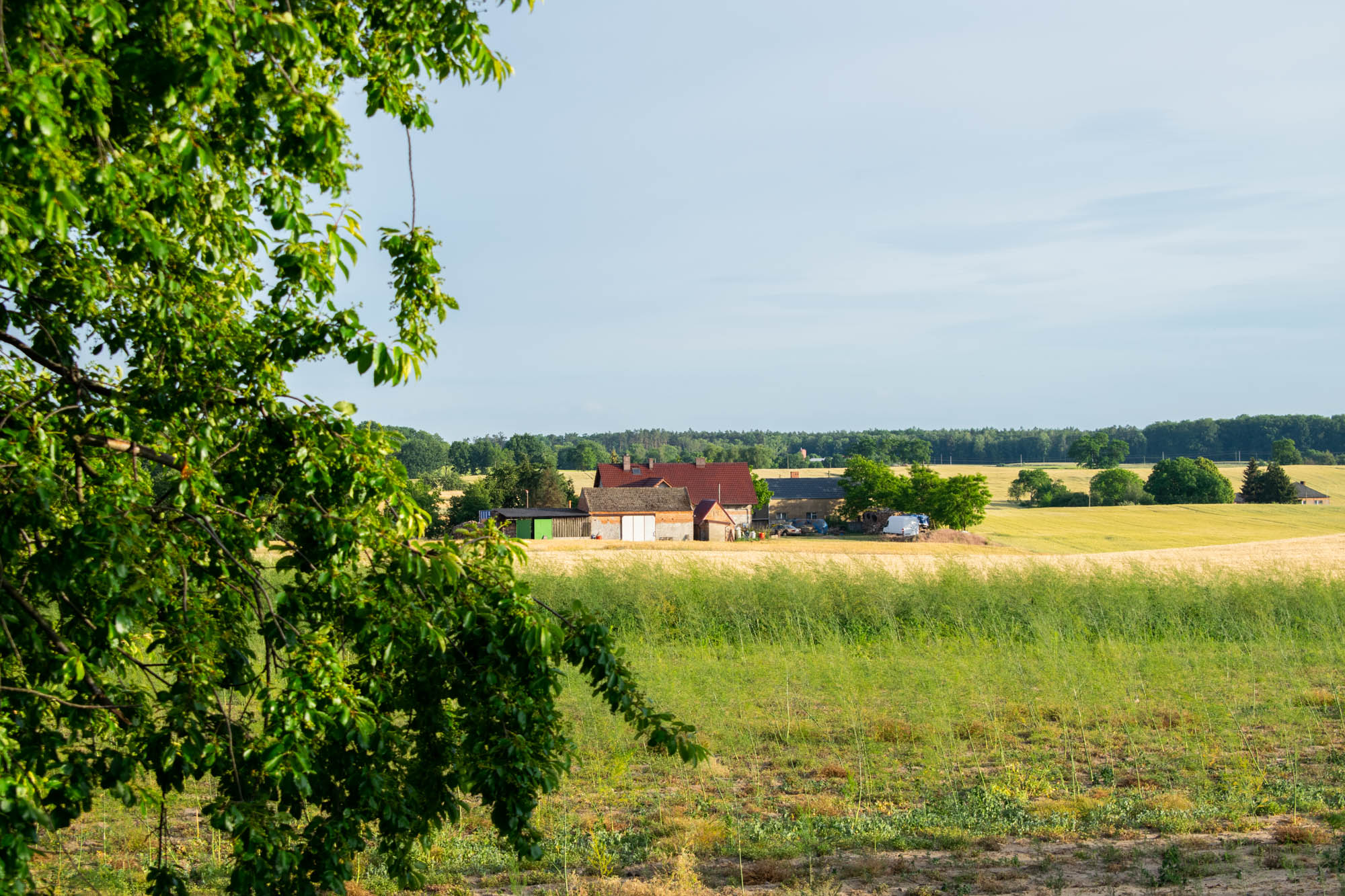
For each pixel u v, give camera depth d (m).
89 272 3.61
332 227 3.78
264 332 4.03
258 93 3.43
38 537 3.28
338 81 4.09
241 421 4.02
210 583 3.93
